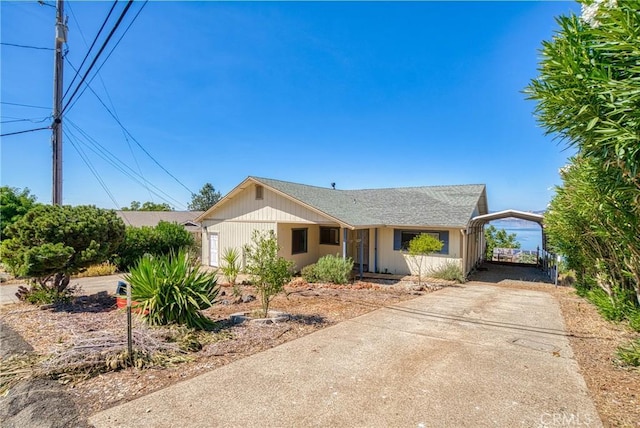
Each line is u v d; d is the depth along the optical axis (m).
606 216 5.75
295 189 16.55
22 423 3.30
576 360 5.26
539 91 3.90
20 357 5.00
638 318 6.84
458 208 16.03
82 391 4.00
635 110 2.99
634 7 2.89
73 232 8.51
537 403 3.87
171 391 4.06
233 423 3.40
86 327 6.54
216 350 5.45
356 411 3.66
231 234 17.02
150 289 6.62
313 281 13.33
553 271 15.04
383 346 5.83
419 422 3.46
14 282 13.07
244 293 10.96
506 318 7.98
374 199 19.36
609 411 3.70
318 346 5.78
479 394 4.09
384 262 16.22
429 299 10.28
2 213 21.02
